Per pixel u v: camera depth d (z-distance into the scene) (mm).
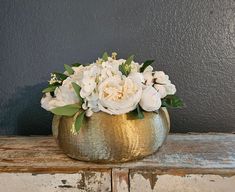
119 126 791
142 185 814
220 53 1136
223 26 1124
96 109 793
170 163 848
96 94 771
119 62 877
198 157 887
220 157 884
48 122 1214
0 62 1199
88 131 799
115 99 754
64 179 836
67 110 795
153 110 806
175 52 1147
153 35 1146
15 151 993
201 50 1140
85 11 1157
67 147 853
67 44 1174
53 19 1168
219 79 1146
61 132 854
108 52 1165
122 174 814
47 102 909
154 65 1158
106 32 1158
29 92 1206
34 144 1066
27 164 877
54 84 903
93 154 819
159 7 1133
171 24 1137
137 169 814
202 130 1173
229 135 1104
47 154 957
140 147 816
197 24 1129
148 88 791
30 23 1176
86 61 1175
